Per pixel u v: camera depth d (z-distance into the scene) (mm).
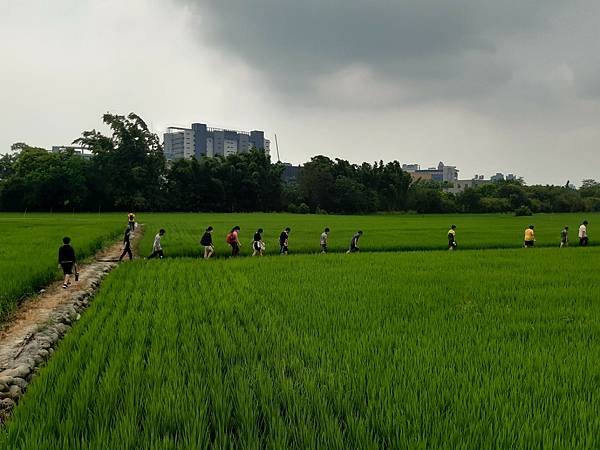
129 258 20281
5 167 85750
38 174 69438
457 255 20750
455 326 8086
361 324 8242
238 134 192750
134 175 75125
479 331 7727
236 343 7078
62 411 4801
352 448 3957
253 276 14195
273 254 22906
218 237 29891
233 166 86875
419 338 7258
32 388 5262
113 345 6945
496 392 5098
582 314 9047
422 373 5633
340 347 6801
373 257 19891
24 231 29000
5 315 9266
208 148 183875
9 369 6246
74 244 20594
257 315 8891
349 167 103062
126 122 77125
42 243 20984
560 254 21047
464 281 13117
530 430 4137
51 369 5906
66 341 7258
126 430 4180
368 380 5387
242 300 10422
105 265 17312
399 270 15508
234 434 4363
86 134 76625
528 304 10016
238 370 5824
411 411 4535
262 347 6820
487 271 15234
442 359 6191
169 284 12844
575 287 12062
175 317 8672
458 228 42094
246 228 39344
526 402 4816
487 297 10734
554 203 102688
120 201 74312
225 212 84312
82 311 10320
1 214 64438
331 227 41969
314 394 4980
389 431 4207
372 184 102000
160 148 80562
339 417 4609
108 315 9438
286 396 4988
